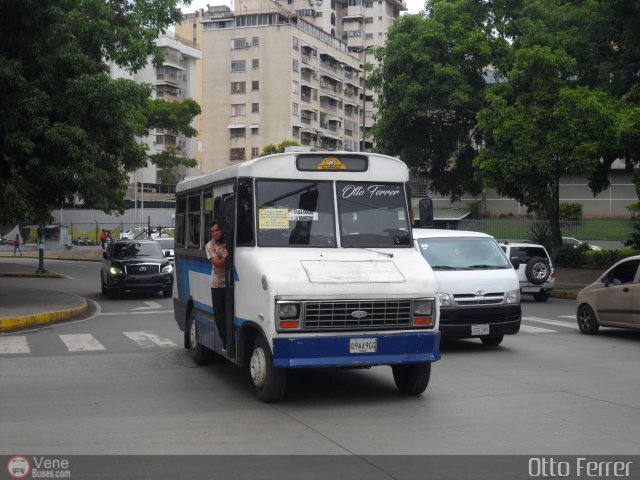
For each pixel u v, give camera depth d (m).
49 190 20.80
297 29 92.69
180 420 7.95
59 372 11.05
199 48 105.69
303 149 9.76
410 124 35.34
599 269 33.22
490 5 34.69
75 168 19.44
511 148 28.98
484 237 14.88
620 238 43.78
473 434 7.30
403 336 8.52
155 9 28.44
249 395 9.28
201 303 11.09
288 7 119.62
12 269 40.69
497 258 14.41
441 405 8.65
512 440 7.07
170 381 10.29
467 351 13.22
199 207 11.30
